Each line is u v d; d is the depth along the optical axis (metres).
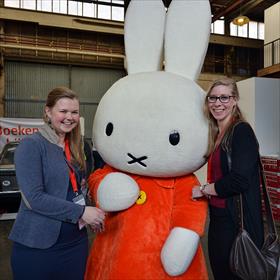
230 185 1.38
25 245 1.29
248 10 11.95
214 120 1.54
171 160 1.48
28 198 1.25
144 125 1.48
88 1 11.46
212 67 12.84
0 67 10.06
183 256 1.41
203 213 1.49
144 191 1.58
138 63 1.81
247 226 1.45
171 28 1.74
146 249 1.50
